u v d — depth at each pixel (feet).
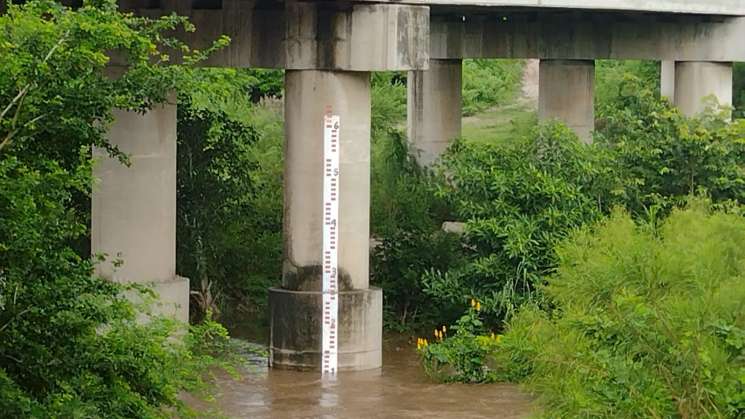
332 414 64.59
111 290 41.29
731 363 42.68
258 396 68.23
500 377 71.82
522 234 81.92
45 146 40.06
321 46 74.38
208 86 43.04
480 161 87.56
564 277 59.82
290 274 75.97
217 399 63.98
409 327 86.02
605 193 87.30
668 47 113.19
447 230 93.25
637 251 53.52
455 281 83.51
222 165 92.89
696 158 92.17
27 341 39.27
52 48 38.91
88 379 39.83
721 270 51.37
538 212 84.02
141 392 41.37
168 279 78.43
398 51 73.61
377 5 73.41
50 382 39.19
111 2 41.01
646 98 99.30
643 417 42.93
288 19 74.69
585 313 52.03
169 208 78.43
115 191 76.23
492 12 114.62
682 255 52.13
